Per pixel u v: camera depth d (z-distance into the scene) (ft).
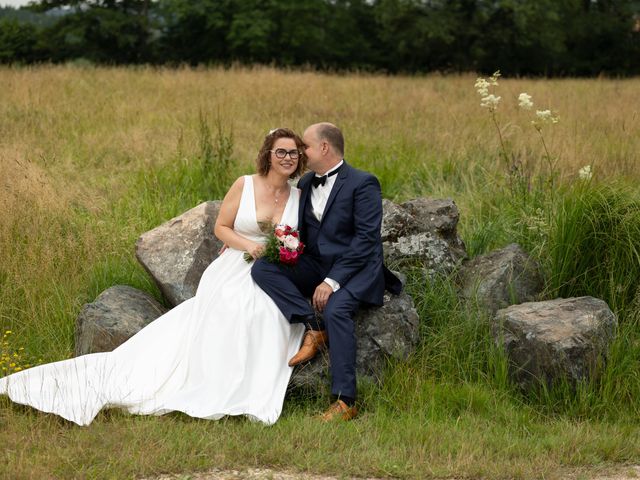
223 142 29.14
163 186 26.94
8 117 37.24
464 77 73.20
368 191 16.29
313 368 15.88
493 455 13.38
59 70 58.13
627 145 31.58
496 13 120.37
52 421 14.40
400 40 122.11
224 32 118.32
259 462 12.91
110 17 118.42
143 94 47.65
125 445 13.17
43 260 19.80
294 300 15.99
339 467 12.73
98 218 23.66
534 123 21.88
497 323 16.76
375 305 16.26
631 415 15.28
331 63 124.06
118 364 16.14
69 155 30.60
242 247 16.60
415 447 13.53
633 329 17.06
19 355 17.58
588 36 130.41
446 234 19.54
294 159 16.55
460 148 31.14
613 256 17.90
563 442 13.76
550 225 20.06
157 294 19.67
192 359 15.71
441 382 16.31
